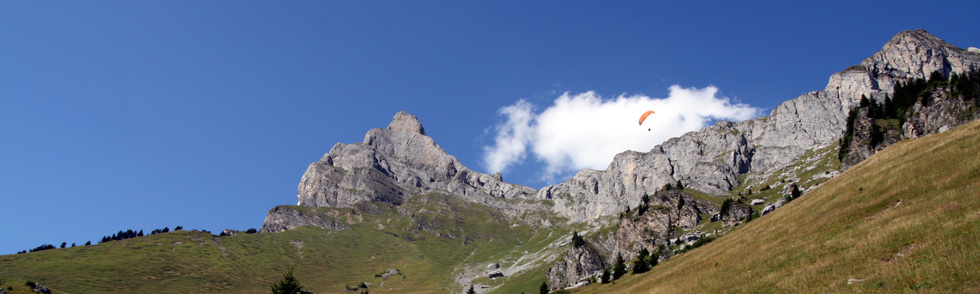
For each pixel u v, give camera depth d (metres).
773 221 98.19
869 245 58.97
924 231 55.28
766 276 65.38
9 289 144.38
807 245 70.38
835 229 71.44
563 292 141.50
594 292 120.31
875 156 111.38
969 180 64.94
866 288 48.50
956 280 43.09
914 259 49.69
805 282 56.97
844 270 55.34
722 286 70.06
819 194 98.19
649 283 98.56
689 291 75.50
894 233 58.62
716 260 89.56
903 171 80.19
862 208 74.75
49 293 158.75
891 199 72.25
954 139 83.69
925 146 90.69
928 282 44.66
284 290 130.62
